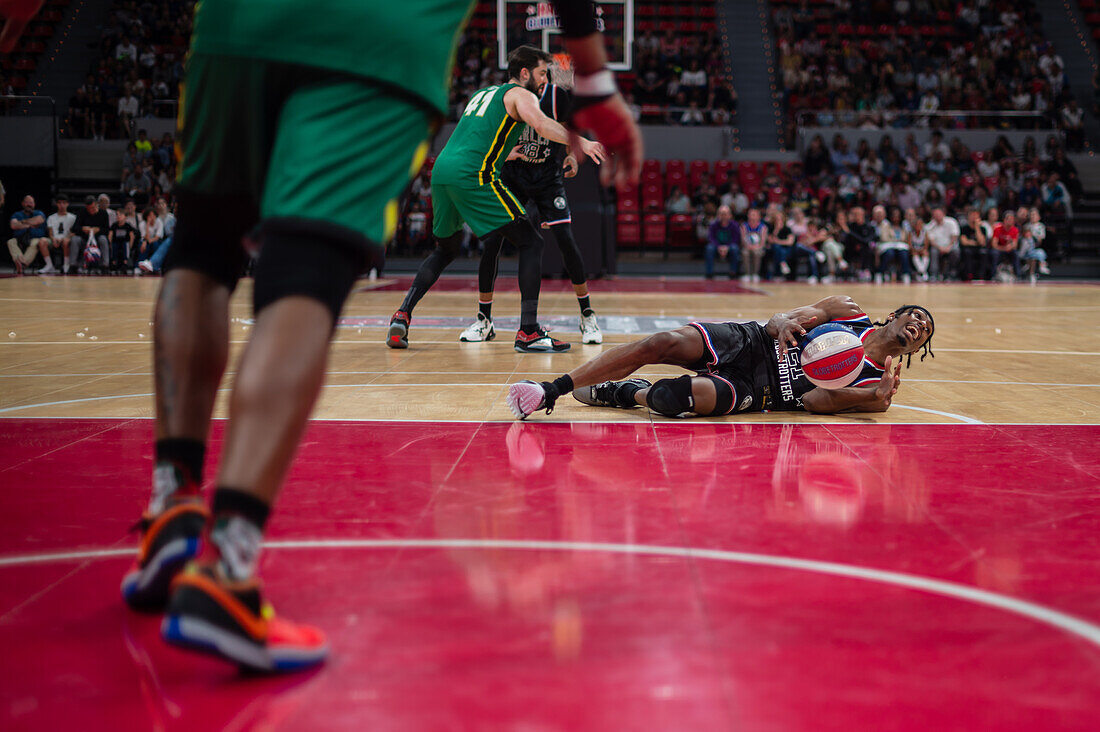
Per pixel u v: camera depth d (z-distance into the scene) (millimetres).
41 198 17594
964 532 1826
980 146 19438
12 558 1627
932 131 19188
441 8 1256
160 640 1281
